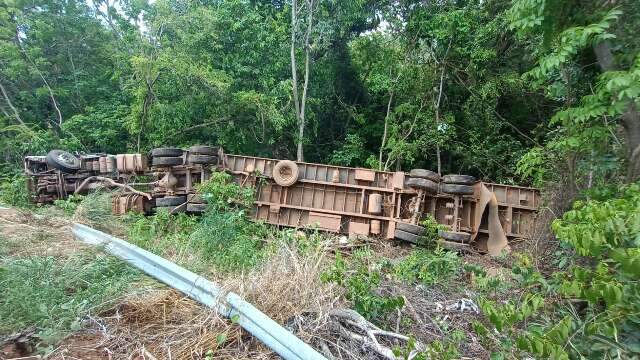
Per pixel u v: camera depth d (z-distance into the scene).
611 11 3.65
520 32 4.30
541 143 12.26
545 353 2.52
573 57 4.90
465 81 13.18
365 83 15.80
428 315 4.04
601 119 4.60
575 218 3.27
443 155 13.99
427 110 13.07
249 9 14.33
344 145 14.88
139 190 9.28
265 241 6.62
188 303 3.70
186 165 8.66
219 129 13.44
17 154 15.66
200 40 13.88
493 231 7.86
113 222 7.44
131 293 3.77
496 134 12.86
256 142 14.20
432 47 12.84
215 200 7.71
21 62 17.16
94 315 3.43
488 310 3.00
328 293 3.67
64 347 3.02
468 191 7.84
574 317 3.31
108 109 17.14
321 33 13.92
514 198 8.28
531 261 5.05
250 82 14.02
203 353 3.00
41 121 18.50
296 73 14.47
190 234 6.51
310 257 4.25
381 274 4.91
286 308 3.41
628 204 2.98
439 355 2.99
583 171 5.07
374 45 13.94
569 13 4.10
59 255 4.68
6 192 10.31
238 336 3.13
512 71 12.34
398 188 8.32
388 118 13.58
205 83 12.66
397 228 7.80
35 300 3.35
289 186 8.80
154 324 3.39
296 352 2.75
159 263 4.22
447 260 5.25
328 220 8.48
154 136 12.96
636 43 4.01
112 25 20.44
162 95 12.95
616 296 2.51
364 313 3.61
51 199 10.02
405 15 13.38
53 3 19.22
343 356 3.04
